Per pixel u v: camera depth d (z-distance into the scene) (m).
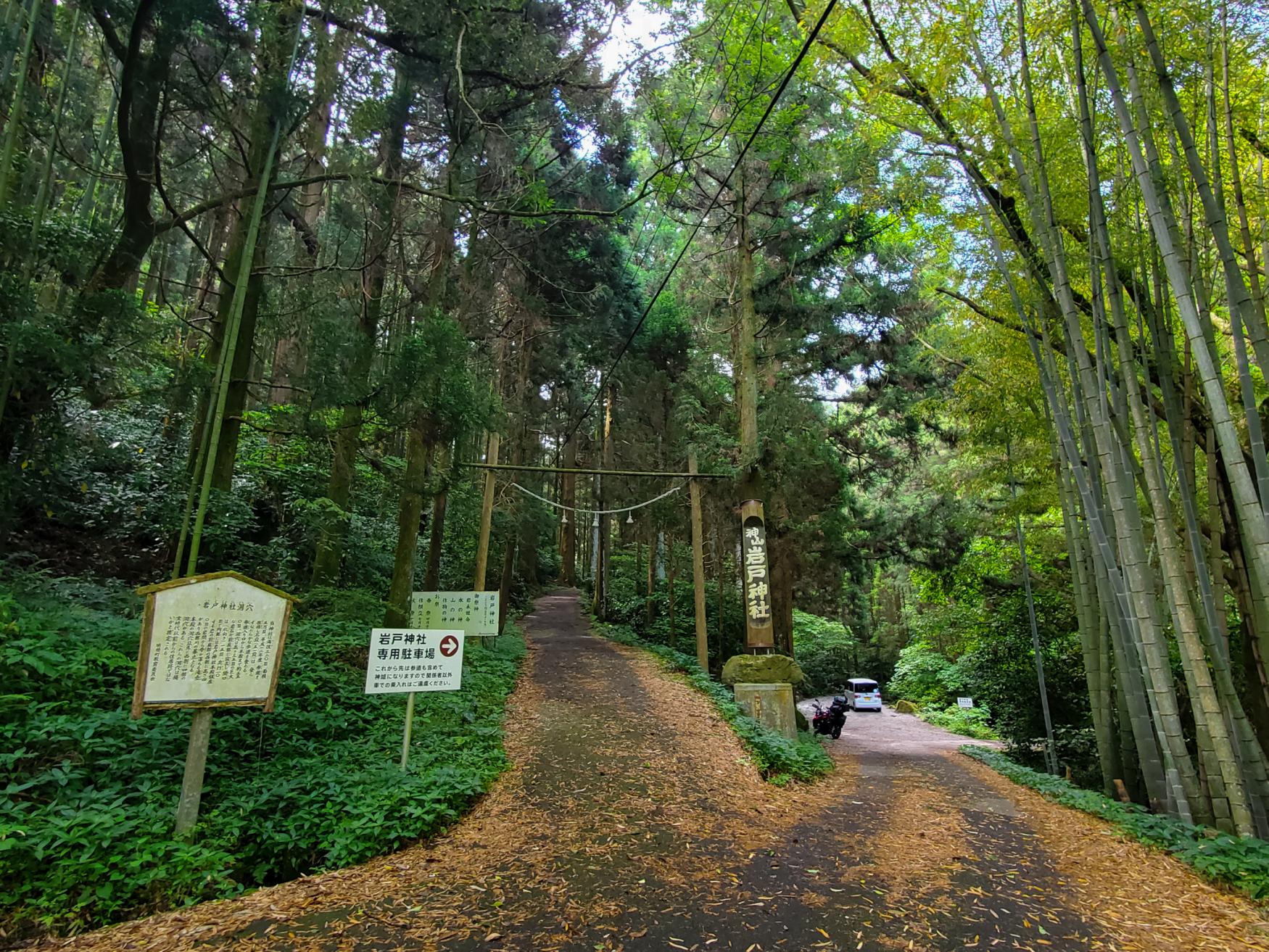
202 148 6.99
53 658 4.28
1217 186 4.55
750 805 5.42
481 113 8.18
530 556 23.66
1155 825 4.80
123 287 5.74
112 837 3.33
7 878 3.04
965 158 6.15
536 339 14.25
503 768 5.71
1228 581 6.75
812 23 6.74
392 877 3.60
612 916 3.22
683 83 9.16
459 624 8.39
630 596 22.02
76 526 7.34
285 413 9.10
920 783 7.35
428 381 6.32
